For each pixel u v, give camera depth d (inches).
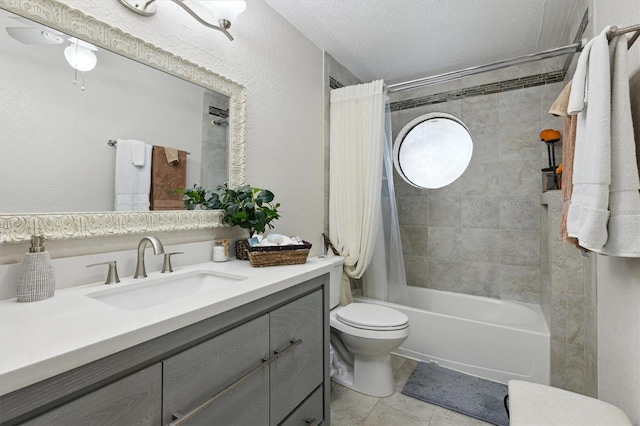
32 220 35.2
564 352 71.1
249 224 58.9
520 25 80.0
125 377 25.9
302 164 83.0
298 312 49.0
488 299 101.2
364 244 87.5
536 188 96.7
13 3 34.1
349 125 91.0
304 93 84.2
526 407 38.3
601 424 34.9
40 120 36.4
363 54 95.8
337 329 73.9
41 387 20.8
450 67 105.2
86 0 40.6
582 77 37.4
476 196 106.0
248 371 38.8
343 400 70.6
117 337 24.6
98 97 41.8
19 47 34.9
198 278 50.9
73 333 24.8
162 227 49.0
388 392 72.4
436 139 122.9
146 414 27.4
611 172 34.8
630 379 38.7
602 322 51.4
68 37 38.9
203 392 32.9
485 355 80.0
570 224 40.4
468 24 79.7
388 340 67.6
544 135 88.8
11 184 34.2
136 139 46.3
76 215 38.9
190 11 47.0
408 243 118.0
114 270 41.4
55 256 37.7
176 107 51.9
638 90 36.9
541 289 93.6
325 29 82.1
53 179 37.5
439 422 63.2
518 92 99.3
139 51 46.1
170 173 50.8
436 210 112.9
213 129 58.1
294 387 47.7
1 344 22.6
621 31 34.6
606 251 35.7
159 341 28.4
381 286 95.2
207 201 56.9
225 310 34.9
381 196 94.6
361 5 72.4
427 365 86.2
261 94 69.6
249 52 66.6
